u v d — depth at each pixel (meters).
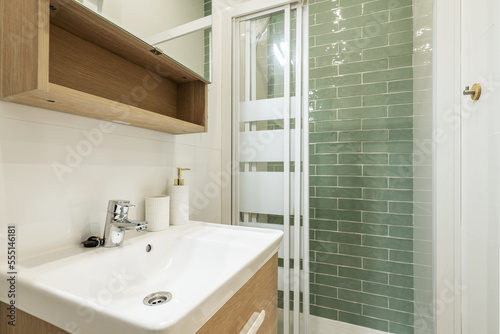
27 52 0.45
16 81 0.47
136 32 0.71
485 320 0.85
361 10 1.55
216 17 1.33
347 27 1.58
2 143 0.51
